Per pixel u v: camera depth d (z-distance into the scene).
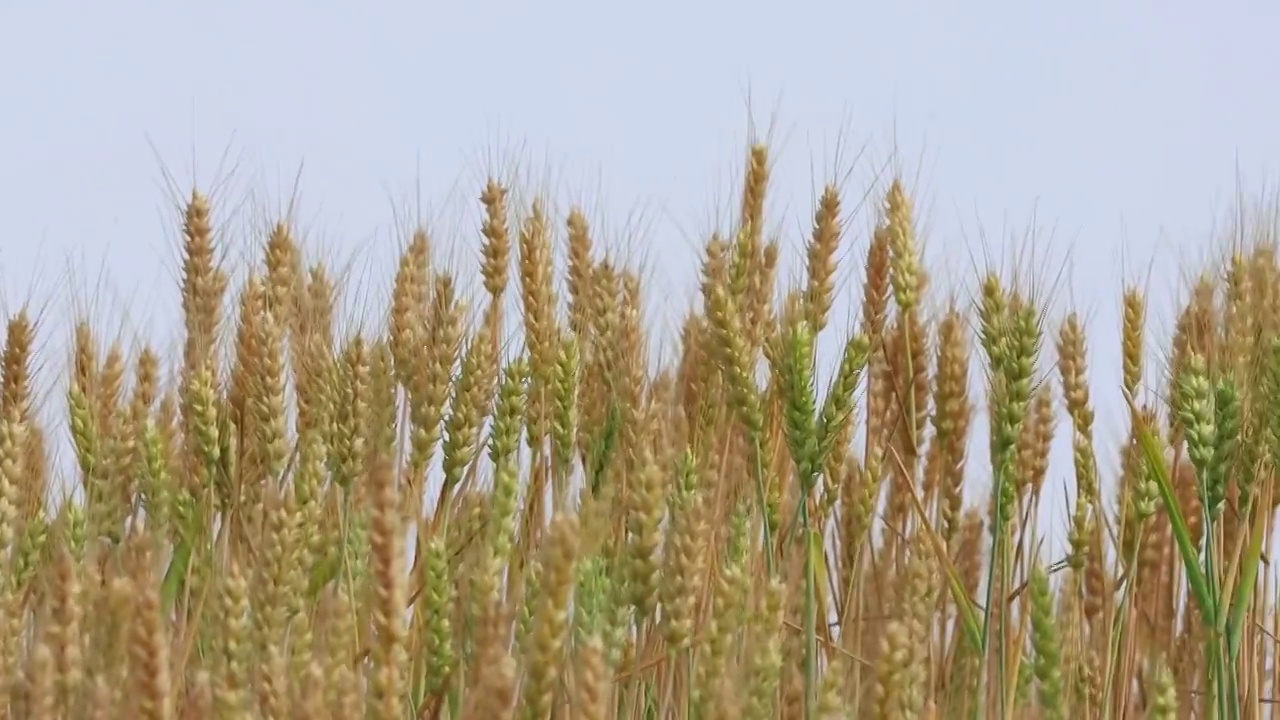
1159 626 2.96
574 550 2.50
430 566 2.69
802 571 2.86
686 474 2.78
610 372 2.99
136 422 2.96
